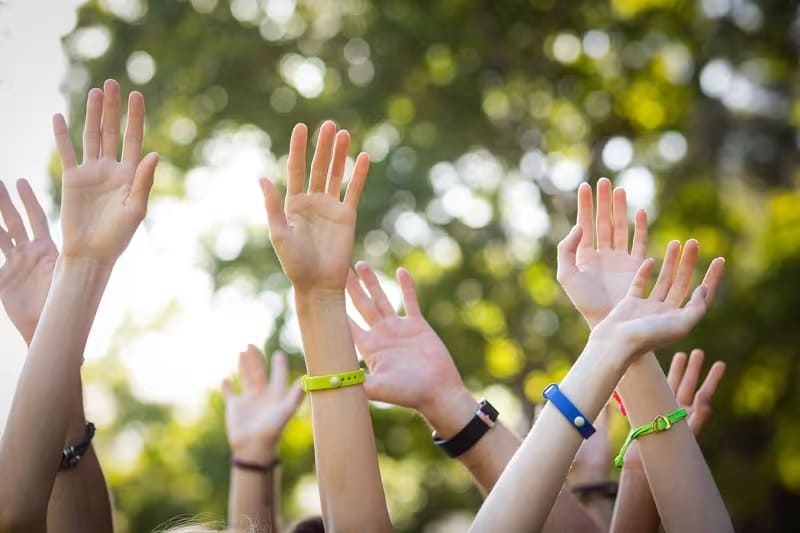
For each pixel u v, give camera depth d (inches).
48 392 90.7
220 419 495.8
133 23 414.0
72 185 95.0
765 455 458.9
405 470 519.5
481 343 447.2
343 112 432.5
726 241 473.7
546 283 451.2
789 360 447.5
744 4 462.0
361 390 97.9
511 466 93.0
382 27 440.8
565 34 453.7
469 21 442.0
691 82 464.4
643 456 103.9
